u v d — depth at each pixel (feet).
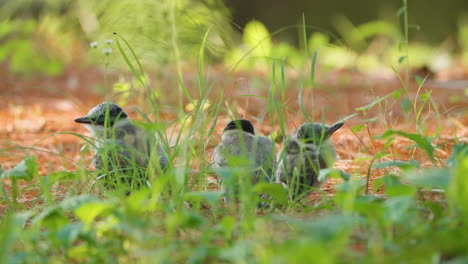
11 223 18.35
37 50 92.12
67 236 20.02
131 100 57.93
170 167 28.30
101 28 55.47
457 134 46.06
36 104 69.51
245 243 19.33
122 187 27.73
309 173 30.53
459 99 66.18
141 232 20.98
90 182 31.63
